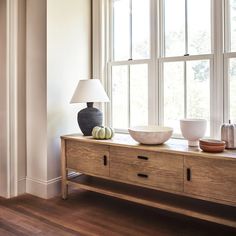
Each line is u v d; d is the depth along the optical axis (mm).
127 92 3277
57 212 2645
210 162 2053
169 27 2975
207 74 2736
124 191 2648
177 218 2531
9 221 2451
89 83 2871
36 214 2598
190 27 2842
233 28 2615
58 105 3064
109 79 3402
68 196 3061
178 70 2910
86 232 2264
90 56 3441
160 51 3020
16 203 2859
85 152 2770
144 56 3150
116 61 3336
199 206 2299
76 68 3266
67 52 3148
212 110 2707
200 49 2789
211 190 2062
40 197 3025
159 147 2318
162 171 2289
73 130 3260
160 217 2555
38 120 3021
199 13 2783
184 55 2865
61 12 3066
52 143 3023
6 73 2961
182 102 2900
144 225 2396
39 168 3047
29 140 3119
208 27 2732
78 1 3271
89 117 2902
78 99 2822
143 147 2359
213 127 2705
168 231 2291
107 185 2824
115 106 3383
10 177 3023
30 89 3076
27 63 3088
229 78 2623
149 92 3080
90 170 2742
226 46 2643
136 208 2756
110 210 2703
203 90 2768
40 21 2953
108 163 2609
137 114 3215
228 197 1991
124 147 2482
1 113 3043
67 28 3141
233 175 1964
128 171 2484
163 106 3018
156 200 2428
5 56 2953
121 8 3312
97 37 3383
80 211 2674
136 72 3195
